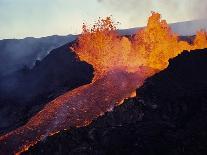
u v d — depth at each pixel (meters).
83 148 35.31
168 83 41.06
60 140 37.03
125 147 33.72
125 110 38.38
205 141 31.73
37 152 37.31
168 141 33.00
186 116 36.12
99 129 37.12
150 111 37.62
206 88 38.97
